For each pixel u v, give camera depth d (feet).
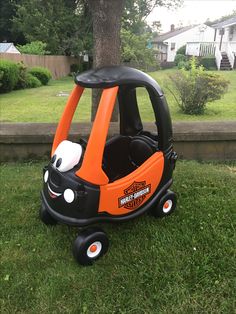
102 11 12.67
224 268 7.07
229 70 72.54
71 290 6.61
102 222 7.40
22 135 12.78
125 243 7.97
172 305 6.20
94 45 13.38
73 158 7.09
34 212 9.44
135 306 6.19
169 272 6.97
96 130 6.70
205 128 13.38
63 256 7.61
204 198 10.02
